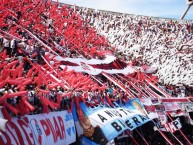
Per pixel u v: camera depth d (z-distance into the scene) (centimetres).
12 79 1564
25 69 2105
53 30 3669
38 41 3034
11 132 1384
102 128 2044
